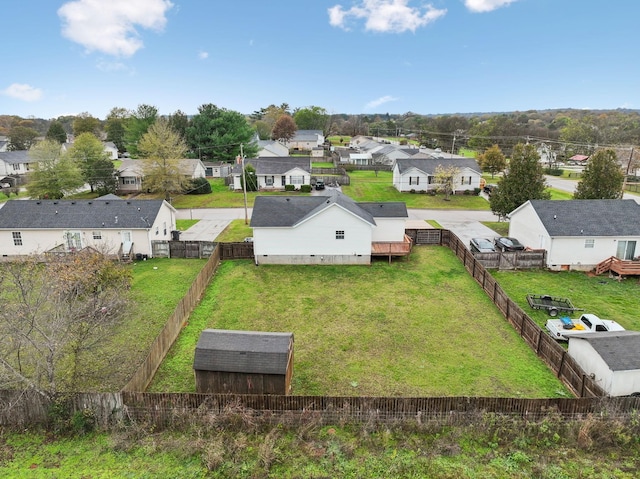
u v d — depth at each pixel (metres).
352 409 13.72
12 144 109.00
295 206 31.92
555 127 146.38
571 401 13.80
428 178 59.47
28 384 14.14
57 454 12.62
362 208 33.75
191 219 46.00
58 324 14.46
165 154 54.56
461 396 15.05
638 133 97.12
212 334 16.61
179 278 27.59
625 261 27.64
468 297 24.81
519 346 19.47
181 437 13.27
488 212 49.19
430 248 34.56
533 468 12.12
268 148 88.69
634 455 12.69
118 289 20.31
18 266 19.72
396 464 12.20
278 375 15.27
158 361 17.53
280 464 12.23
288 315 22.48
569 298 24.58
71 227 31.55
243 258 31.66
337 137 168.38
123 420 13.66
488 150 72.75
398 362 18.14
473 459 12.45
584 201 31.00
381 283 26.92
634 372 14.98
